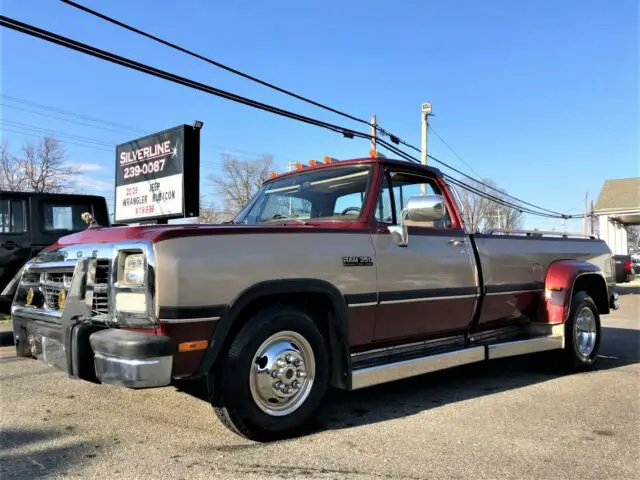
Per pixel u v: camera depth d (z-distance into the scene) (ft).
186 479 9.92
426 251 15.06
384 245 14.06
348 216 14.62
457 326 16.31
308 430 12.76
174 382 13.82
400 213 15.31
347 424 13.33
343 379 12.98
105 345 10.37
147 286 10.25
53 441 11.97
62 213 27.71
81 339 11.02
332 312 12.89
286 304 12.37
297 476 10.09
